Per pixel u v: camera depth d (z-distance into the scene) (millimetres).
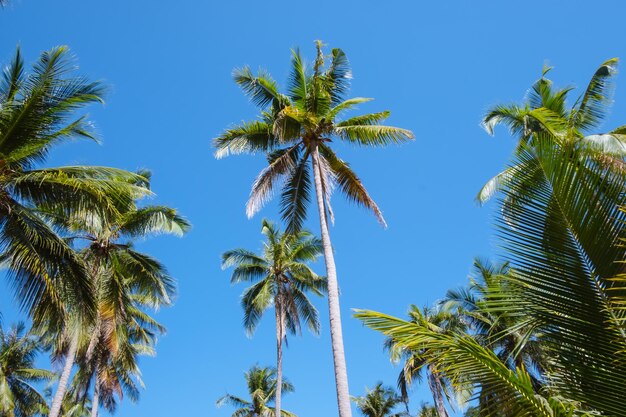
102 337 23656
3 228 12820
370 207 17266
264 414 37812
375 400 42406
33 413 33500
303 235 30406
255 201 16578
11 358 33094
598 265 4520
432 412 40312
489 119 17500
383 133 17016
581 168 4801
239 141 18328
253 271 30484
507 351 18922
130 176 14320
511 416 4234
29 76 13062
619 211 4543
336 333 13445
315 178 16578
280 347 27828
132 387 33281
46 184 13094
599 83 15812
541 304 4617
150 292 21594
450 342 4461
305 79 18281
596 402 4230
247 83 18578
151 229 20703
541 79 17844
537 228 4789
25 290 12648
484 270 15500
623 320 4316
